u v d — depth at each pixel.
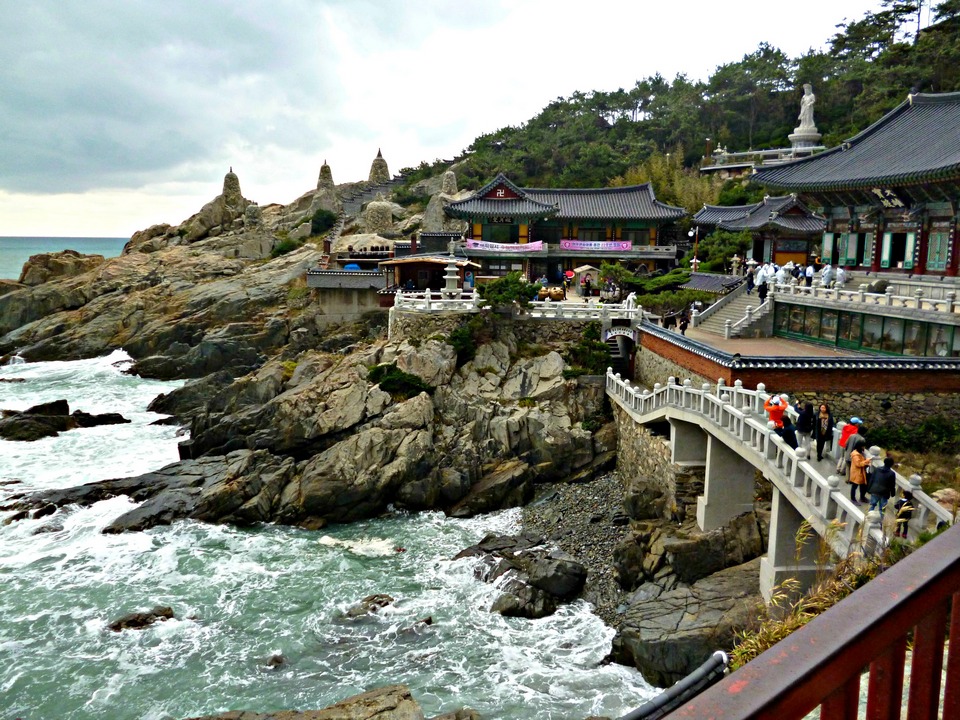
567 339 51.53
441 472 41.53
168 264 88.88
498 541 34.84
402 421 43.06
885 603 2.96
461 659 26.28
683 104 131.38
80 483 42.09
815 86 117.75
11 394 60.41
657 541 29.56
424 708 23.55
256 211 100.12
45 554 34.12
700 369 34.91
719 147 115.06
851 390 29.95
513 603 29.41
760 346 41.22
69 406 56.97
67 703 23.97
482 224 80.38
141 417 54.91
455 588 31.39
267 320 70.31
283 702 24.02
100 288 82.56
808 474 20.73
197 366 66.38
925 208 40.00
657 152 118.00
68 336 74.81
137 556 34.16
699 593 25.80
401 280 60.19
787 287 44.19
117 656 26.44
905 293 37.78
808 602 15.47
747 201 93.19
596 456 43.44
